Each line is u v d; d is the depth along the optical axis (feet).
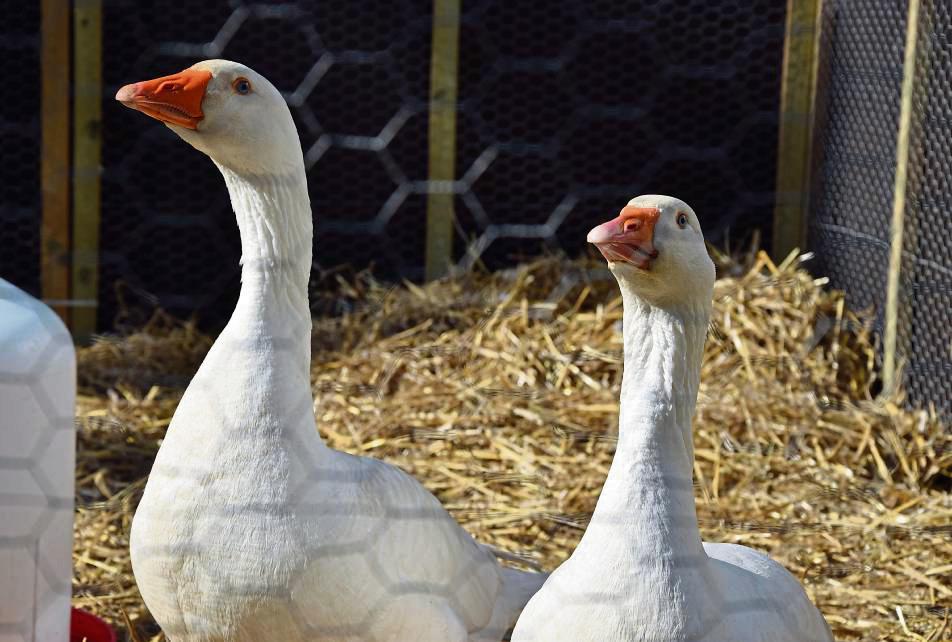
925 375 23.68
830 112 26.99
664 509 11.41
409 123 30.14
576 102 29.86
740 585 11.94
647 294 11.76
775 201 29.60
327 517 12.11
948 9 22.63
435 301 28.37
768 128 29.58
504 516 20.18
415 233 30.68
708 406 23.54
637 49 29.50
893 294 24.52
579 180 30.27
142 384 26.71
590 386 24.85
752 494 21.17
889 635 17.02
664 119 29.84
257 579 11.98
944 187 22.97
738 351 25.22
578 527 19.97
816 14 27.63
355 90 29.91
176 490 12.13
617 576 11.25
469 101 29.86
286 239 12.78
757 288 26.53
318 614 12.20
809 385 24.52
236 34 29.48
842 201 26.61
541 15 29.43
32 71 29.50
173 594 12.37
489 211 30.50
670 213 11.66
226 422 12.12
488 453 22.31
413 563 13.01
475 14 29.35
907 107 23.71
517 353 25.77
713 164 29.94
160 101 12.64
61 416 13.05
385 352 26.45
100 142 29.66
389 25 29.58
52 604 13.43
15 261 30.45
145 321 30.55
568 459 22.13
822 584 18.37
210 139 12.70
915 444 22.45
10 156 29.86
